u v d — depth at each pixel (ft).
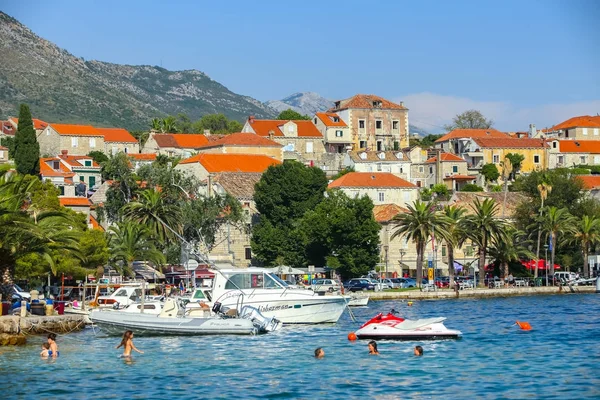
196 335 237.86
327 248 475.31
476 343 227.81
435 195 652.48
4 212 236.43
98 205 507.30
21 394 165.48
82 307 280.72
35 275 304.71
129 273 386.52
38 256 299.58
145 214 427.74
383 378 178.40
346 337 238.27
